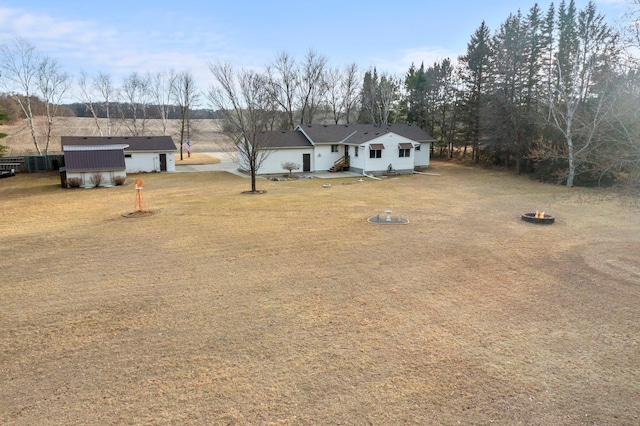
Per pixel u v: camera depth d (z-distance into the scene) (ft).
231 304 24.95
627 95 38.81
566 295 26.30
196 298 25.89
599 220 48.85
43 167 109.19
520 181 85.87
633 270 31.01
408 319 22.89
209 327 21.98
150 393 16.26
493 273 30.48
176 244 38.34
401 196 67.41
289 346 19.98
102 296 26.22
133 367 18.16
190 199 64.39
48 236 41.29
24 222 48.03
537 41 98.68
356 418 14.75
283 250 36.40
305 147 104.99
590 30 76.38
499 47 104.78
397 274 30.25
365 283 28.45
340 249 36.68
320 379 17.21
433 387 16.62
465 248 37.01
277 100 151.84
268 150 91.71
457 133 128.77
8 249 36.76
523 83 97.91
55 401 15.74
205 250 36.42
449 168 111.96
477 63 118.21
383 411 15.14
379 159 99.09
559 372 17.75
